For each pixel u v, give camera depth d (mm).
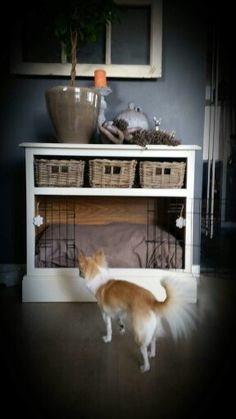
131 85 1986
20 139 1977
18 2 1883
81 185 1686
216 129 2818
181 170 1674
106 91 1797
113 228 1897
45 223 2068
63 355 1189
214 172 2693
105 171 1660
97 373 1078
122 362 1148
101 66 1931
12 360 1152
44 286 1711
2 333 1364
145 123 1814
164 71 1979
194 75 1979
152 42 1920
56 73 1922
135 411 899
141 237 1797
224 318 1514
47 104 1650
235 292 1841
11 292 1876
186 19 1946
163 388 1003
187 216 1693
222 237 3150
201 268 2254
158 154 1652
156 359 1168
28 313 1568
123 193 1667
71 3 1590
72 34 1680
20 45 1891
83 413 891
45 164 1637
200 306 1639
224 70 2639
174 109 1999
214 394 974
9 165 1981
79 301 1721
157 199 2082
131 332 1383
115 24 1937
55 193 1655
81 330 1395
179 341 1300
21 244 2016
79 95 1591
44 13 1857
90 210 2092
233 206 3074
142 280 1703
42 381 1033
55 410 904
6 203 1993
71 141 1663
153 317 1084
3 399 945
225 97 2742
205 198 2615
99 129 1715
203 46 1960
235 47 2410
